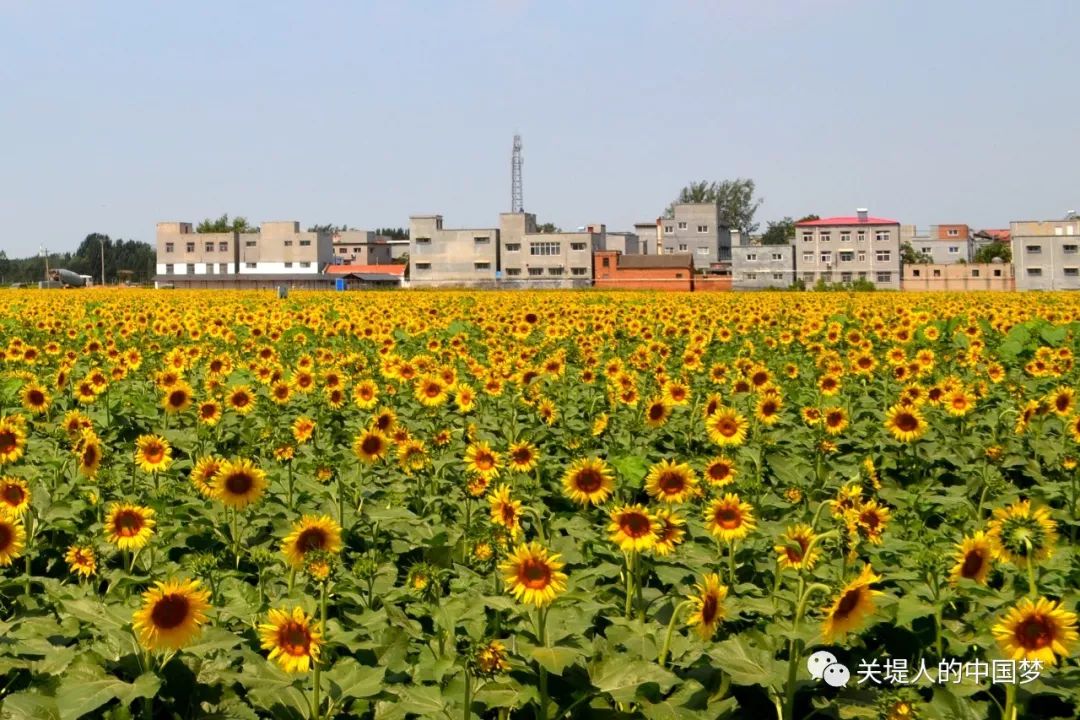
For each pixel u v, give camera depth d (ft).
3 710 14.43
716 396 36.76
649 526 18.98
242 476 23.07
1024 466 35.78
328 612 20.74
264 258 551.59
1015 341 70.18
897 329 71.97
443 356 61.98
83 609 18.63
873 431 37.96
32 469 29.09
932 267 428.97
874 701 17.60
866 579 16.42
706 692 16.53
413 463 28.86
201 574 20.47
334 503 27.58
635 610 20.13
